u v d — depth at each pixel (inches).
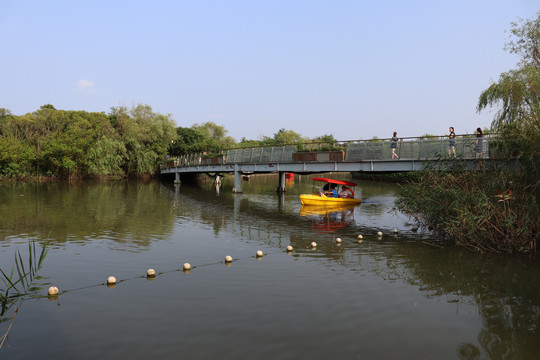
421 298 317.1
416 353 227.0
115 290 326.6
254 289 331.9
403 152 813.2
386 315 281.1
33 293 317.1
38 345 229.9
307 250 482.3
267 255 454.3
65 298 307.1
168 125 2576.3
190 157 1749.5
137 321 264.4
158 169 2405.3
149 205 944.3
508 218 466.6
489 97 585.6
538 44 566.3
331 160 977.5
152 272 365.7
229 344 232.4
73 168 1809.8
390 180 1996.8
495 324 269.4
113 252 454.9
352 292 327.9
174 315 274.8
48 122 2030.0
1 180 1681.8
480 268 405.7
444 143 741.3
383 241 541.3
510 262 430.9
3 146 1707.7
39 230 581.3
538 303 309.4
